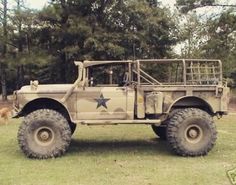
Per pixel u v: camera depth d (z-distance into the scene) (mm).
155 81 8367
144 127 11836
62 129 7742
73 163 7281
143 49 21938
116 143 9352
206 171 6664
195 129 7969
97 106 8016
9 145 9047
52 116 7770
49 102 8289
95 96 8016
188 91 8180
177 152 7922
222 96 8266
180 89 8164
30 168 6910
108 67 8297
